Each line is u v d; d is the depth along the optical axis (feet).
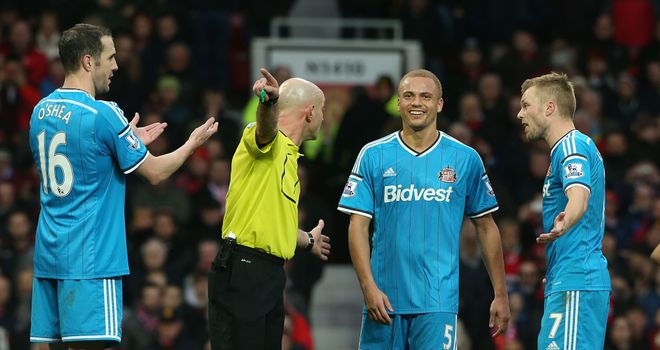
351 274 178.50
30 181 172.55
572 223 80.74
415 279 87.92
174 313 147.43
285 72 179.22
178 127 182.39
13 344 146.30
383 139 90.02
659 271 160.56
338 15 224.12
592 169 85.40
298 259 155.43
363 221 88.89
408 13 216.13
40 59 193.67
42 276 82.28
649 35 221.66
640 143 189.37
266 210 83.51
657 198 171.42
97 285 81.25
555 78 87.56
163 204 165.58
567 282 85.46
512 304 150.41
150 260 154.51
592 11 222.48
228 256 83.61
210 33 208.13
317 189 180.45
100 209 81.71
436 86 88.48
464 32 220.43
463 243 151.94
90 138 81.15
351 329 171.94
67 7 206.59
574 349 84.94
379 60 193.57
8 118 183.32
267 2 221.05
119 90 190.90
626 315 155.33
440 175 88.43
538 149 178.09
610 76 213.87
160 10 205.26
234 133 183.52
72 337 81.05
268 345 84.48
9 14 206.59
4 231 158.40
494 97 195.11
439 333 87.51
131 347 146.00
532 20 221.05
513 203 168.55
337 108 191.42
